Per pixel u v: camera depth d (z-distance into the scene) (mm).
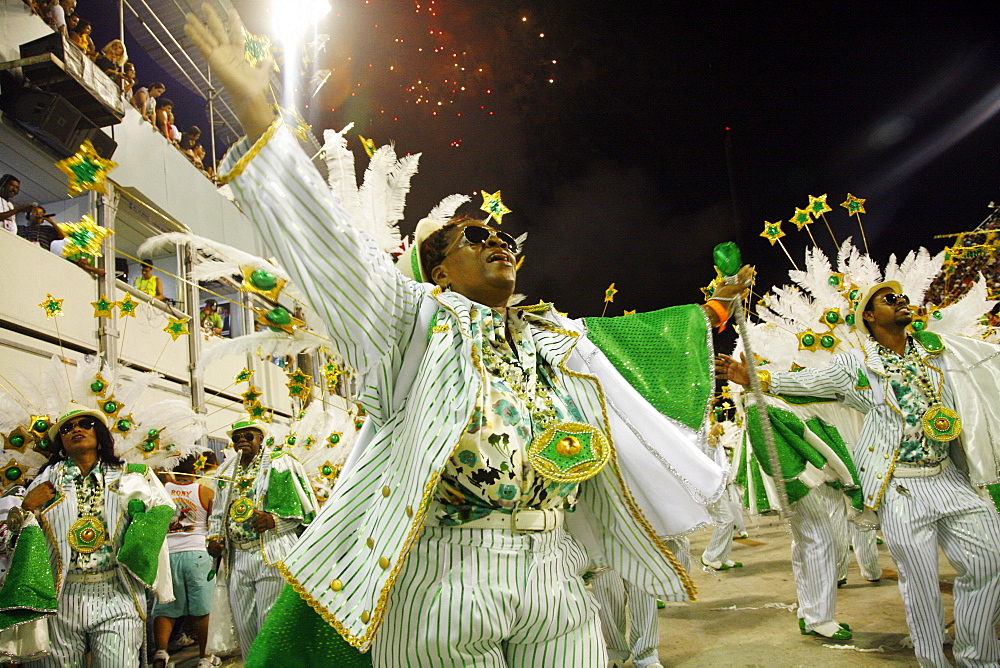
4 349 6723
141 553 4371
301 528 5617
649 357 2207
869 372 4223
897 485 4020
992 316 5898
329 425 6582
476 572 1796
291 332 2203
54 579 4199
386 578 1733
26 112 7383
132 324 8781
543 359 2143
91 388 5188
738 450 6352
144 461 5414
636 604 4664
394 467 1906
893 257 5691
